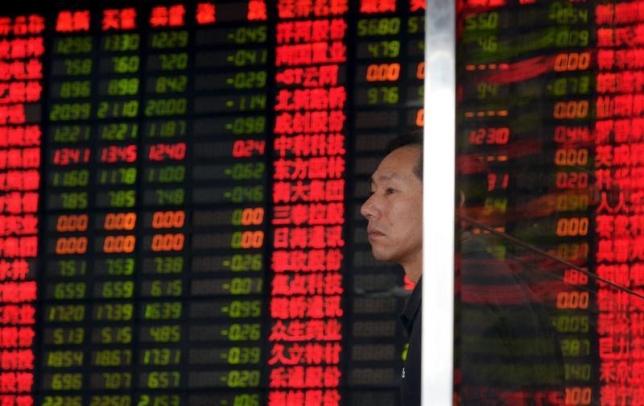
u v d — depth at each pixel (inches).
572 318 75.4
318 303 234.1
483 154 65.1
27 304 244.2
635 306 75.4
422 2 237.5
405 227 130.0
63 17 250.2
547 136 76.3
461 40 61.1
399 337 230.5
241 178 240.2
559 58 86.4
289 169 238.5
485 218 65.9
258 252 237.8
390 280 232.4
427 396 59.5
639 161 154.9
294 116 239.3
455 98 60.2
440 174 60.1
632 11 156.5
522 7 72.4
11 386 242.7
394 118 236.2
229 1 244.8
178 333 239.1
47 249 245.0
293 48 241.0
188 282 239.9
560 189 78.0
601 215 128.6
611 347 75.4
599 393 74.9
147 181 243.8
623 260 170.7
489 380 66.8
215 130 242.2
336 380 231.6
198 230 240.8
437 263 59.9
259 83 241.6
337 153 237.1
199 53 245.0
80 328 242.5
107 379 240.7
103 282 243.0
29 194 246.8
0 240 246.2
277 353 234.4
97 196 245.0
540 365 71.1
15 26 251.4
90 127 247.0
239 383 235.5
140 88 246.2
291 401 232.7
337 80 238.7
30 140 248.4
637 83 156.3
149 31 247.4
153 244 242.2
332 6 240.2
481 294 66.2
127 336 241.0
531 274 71.9
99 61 248.4
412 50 237.0
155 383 238.7
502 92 68.1
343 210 235.6
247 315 236.5
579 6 105.5
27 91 249.4
